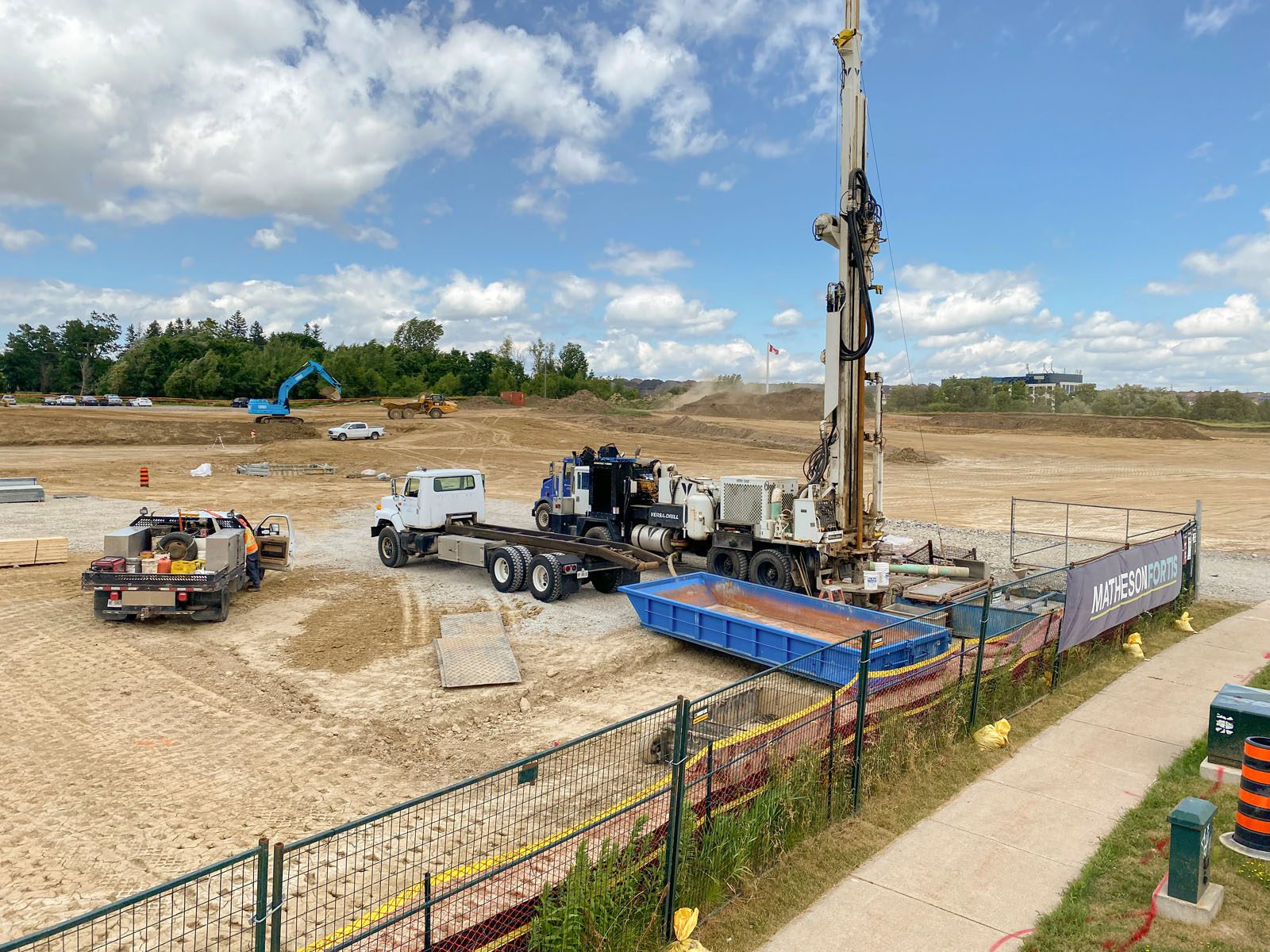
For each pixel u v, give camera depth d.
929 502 32.38
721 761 6.26
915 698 8.35
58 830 7.14
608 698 10.80
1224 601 15.98
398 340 156.25
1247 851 6.56
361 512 28.31
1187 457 53.25
